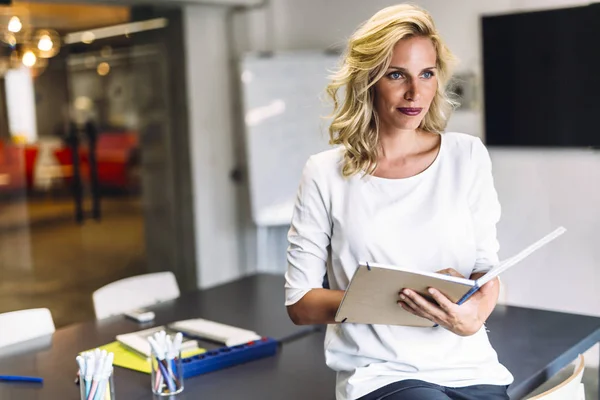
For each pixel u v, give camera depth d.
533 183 4.81
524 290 4.92
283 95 5.60
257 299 3.24
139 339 2.59
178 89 5.80
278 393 2.12
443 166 1.88
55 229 5.86
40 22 5.35
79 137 5.81
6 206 5.65
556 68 4.60
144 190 5.94
